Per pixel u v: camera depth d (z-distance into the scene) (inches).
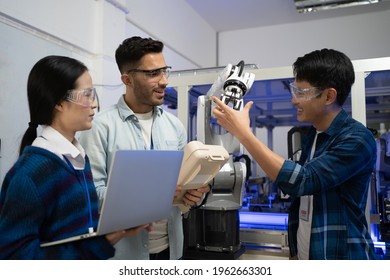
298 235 47.9
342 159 38.9
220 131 63.7
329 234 41.5
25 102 72.6
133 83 50.8
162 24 135.7
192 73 86.1
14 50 70.2
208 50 187.5
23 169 31.2
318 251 41.7
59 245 31.4
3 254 29.9
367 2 140.7
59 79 34.6
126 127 51.9
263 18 179.8
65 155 34.9
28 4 72.7
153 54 49.6
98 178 47.6
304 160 50.3
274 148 178.9
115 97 99.7
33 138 36.7
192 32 166.1
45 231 33.3
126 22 111.7
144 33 122.6
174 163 34.9
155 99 51.1
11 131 69.3
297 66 42.9
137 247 48.2
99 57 94.6
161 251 54.4
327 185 38.9
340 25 176.2
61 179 33.5
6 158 68.2
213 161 42.5
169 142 55.1
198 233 63.3
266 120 152.9
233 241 61.8
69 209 33.9
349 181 41.9
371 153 39.8
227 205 59.1
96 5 96.0
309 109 42.9
